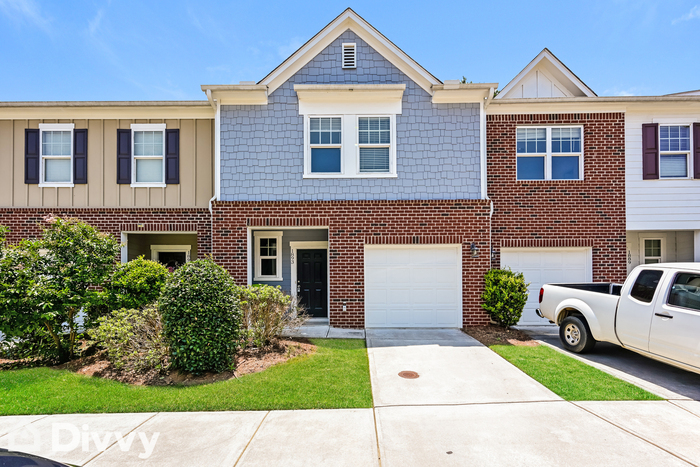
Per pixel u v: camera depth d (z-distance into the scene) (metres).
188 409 4.59
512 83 10.68
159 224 9.91
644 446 3.77
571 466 3.42
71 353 6.72
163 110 9.92
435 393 5.11
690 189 9.82
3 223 9.81
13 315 5.94
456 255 9.47
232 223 9.24
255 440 3.88
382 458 3.54
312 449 3.71
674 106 9.74
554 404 4.75
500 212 9.77
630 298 6.07
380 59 9.55
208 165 10.03
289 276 11.17
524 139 9.95
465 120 9.45
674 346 5.31
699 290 5.18
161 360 5.81
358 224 9.31
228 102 9.37
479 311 9.31
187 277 5.83
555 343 7.81
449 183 9.44
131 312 6.20
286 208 9.29
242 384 5.33
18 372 5.87
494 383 5.46
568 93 10.84
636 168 9.86
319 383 5.37
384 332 8.77
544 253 9.91
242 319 6.72
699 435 4.00
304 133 9.39
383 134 9.48
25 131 9.89
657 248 11.62
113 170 9.98
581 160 9.81
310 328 9.16
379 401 4.85
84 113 9.88
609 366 6.25
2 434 4.00
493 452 3.65
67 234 6.66
